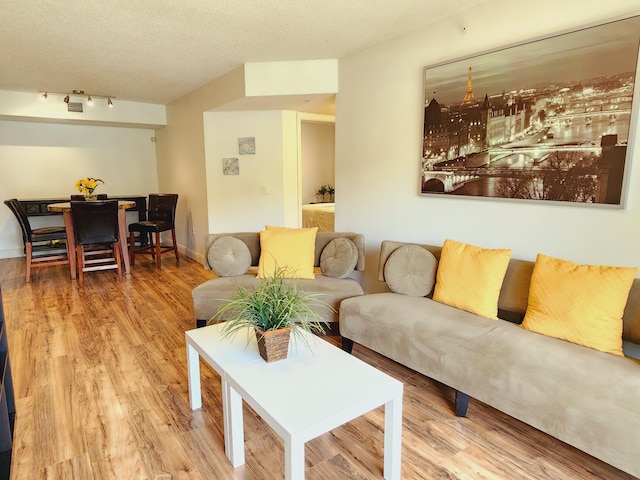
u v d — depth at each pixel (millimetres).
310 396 1536
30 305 3861
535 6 2363
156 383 2438
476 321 2234
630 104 2016
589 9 2141
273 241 3297
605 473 1704
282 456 1819
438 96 2932
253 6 2645
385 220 3512
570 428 1635
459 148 2836
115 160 6711
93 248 5965
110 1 2564
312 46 3459
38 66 4055
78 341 3033
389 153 3400
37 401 2234
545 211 2416
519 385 1785
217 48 3504
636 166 2033
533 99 2398
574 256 2316
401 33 3152
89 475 1694
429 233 3141
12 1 2555
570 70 2225
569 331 1948
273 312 1815
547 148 2361
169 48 3506
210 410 2166
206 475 1698
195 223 5766
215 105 4699
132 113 6090
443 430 1995
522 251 2559
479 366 1929
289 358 1853
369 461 1784
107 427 2012
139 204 6488
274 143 5074
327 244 3352
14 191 6000
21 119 5676
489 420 2082
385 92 3371
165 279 4852
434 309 2430
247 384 1616
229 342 2033
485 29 2619
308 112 5148
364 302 2617
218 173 5176
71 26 2986
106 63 3965
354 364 1798
